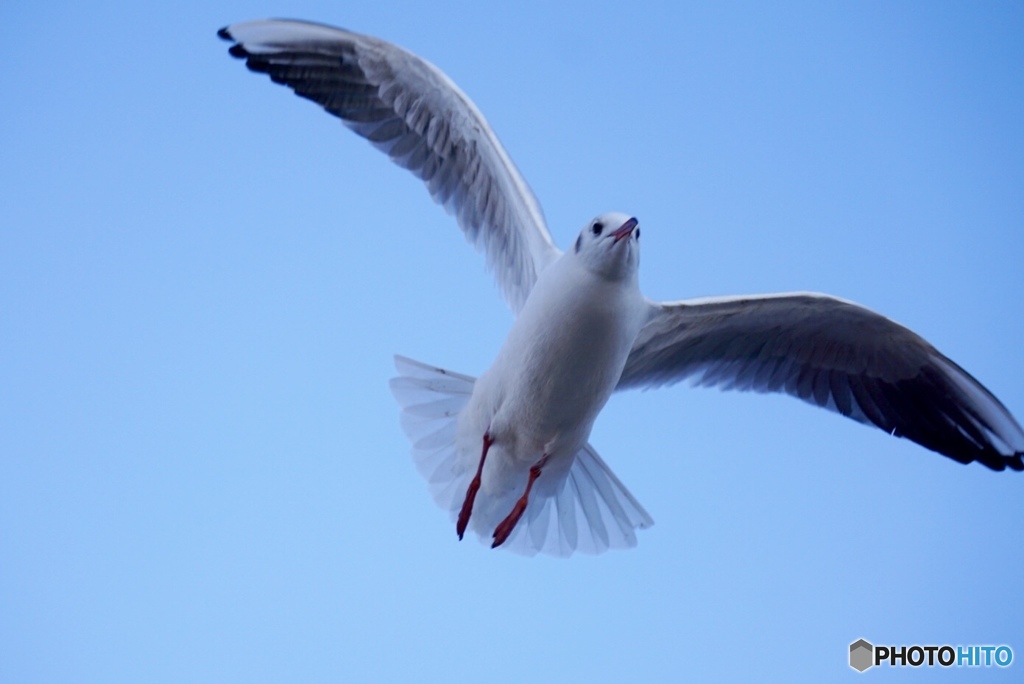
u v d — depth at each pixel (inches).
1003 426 381.7
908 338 376.5
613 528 380.8
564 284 326.3
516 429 345.1
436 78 367.2
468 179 382.9
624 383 390.6
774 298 360.8
